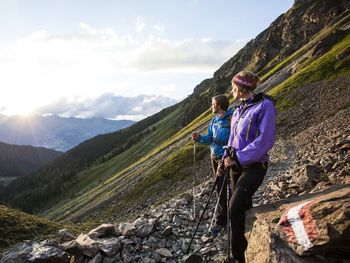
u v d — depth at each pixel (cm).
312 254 186
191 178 2431
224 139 309
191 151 2888
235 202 214
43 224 484
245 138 220
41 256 273
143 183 2888
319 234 184
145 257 306
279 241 201
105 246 304
